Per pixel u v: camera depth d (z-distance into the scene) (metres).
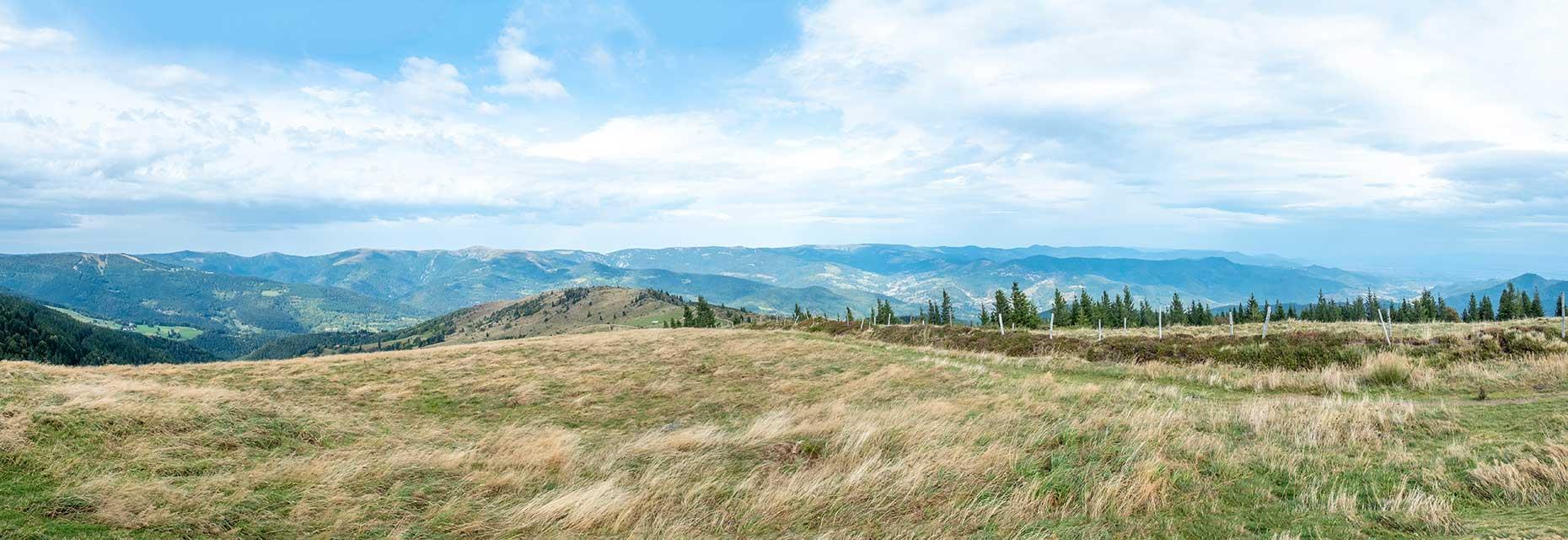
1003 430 12.48
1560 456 8.71
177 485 8.87
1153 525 7.48
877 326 46.91
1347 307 100.62
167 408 12.55
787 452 11.34
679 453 11.23
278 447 11.89
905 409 15.30
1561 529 6.41
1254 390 19.42
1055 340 30.92
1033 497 8.45
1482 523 6.95
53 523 7.31
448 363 27.34
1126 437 11.32
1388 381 18.84
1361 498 8.17
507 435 14.16
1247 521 7.50
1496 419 11.77
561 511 8.23
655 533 7.59
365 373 24.31
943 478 9.32
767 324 61.56
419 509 8.54
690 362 28.16
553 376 24.03
